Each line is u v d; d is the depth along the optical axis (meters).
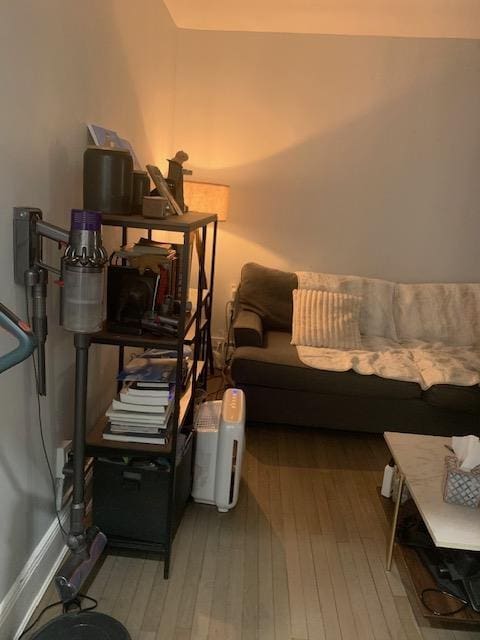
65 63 1.72
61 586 1.54
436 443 2.20
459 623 1.78
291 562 2.02
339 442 3.03
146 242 2.12
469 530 1.64
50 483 1.81
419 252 3.84
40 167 1.58
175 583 1.87
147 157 3.00
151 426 1.89
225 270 3.90
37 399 1.66
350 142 3.69
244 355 2.93
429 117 3.63
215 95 3.66
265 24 3.52
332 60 3.57
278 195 3.78
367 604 1.84
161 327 1.82
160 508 1.92
